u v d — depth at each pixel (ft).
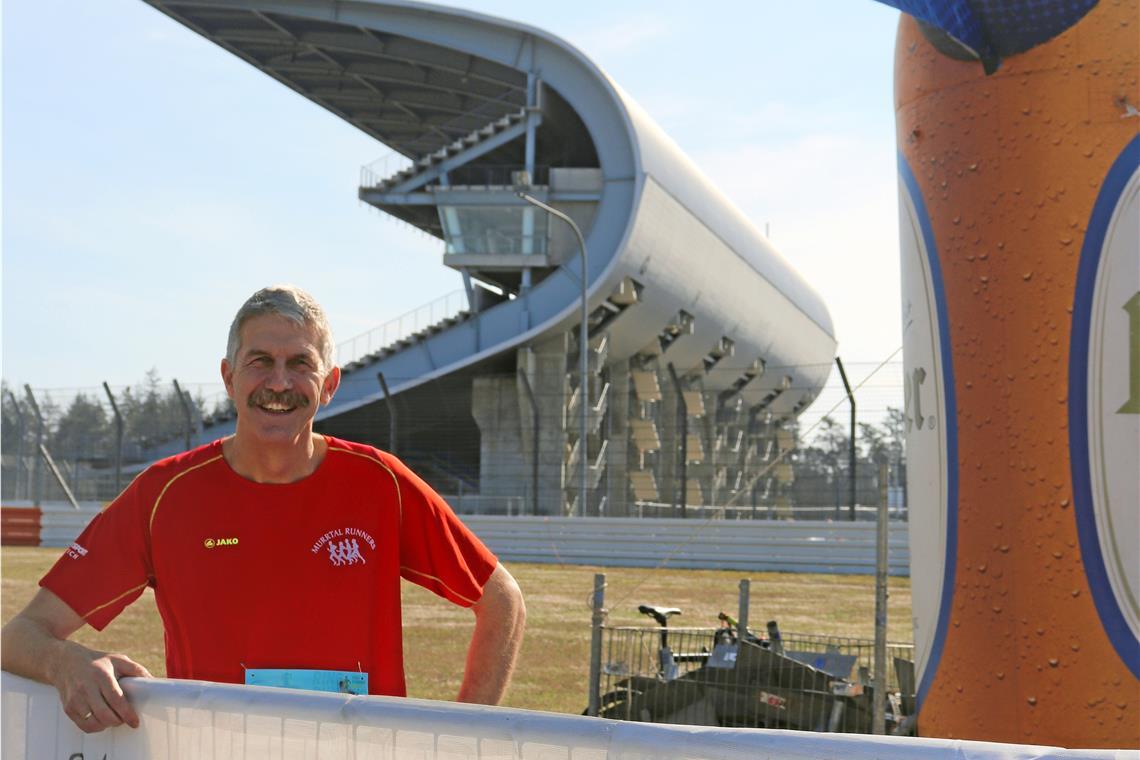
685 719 22.85
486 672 10.05
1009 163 13.17
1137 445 12.58
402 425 155.33
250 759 7.30
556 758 6.31
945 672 13.79
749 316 195.21
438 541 9.91
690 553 91.45
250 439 9.32
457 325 142.61
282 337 9.23
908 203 14.55
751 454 205.77
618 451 164.76
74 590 9.23
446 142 192.34
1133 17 12.75
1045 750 5.27
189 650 9.29
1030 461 13.01
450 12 139.74
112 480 130.31
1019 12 12.71
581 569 87.51
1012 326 13.16
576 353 144.97
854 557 86.28
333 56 160.76
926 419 14.21
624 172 137.28
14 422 116.98
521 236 138.82
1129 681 12.50
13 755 8.39
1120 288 12.72
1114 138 12.75
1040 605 12.91
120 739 7.93
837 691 21.88
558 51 138.51
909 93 14.46
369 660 9.46
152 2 145.59
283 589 9.30
